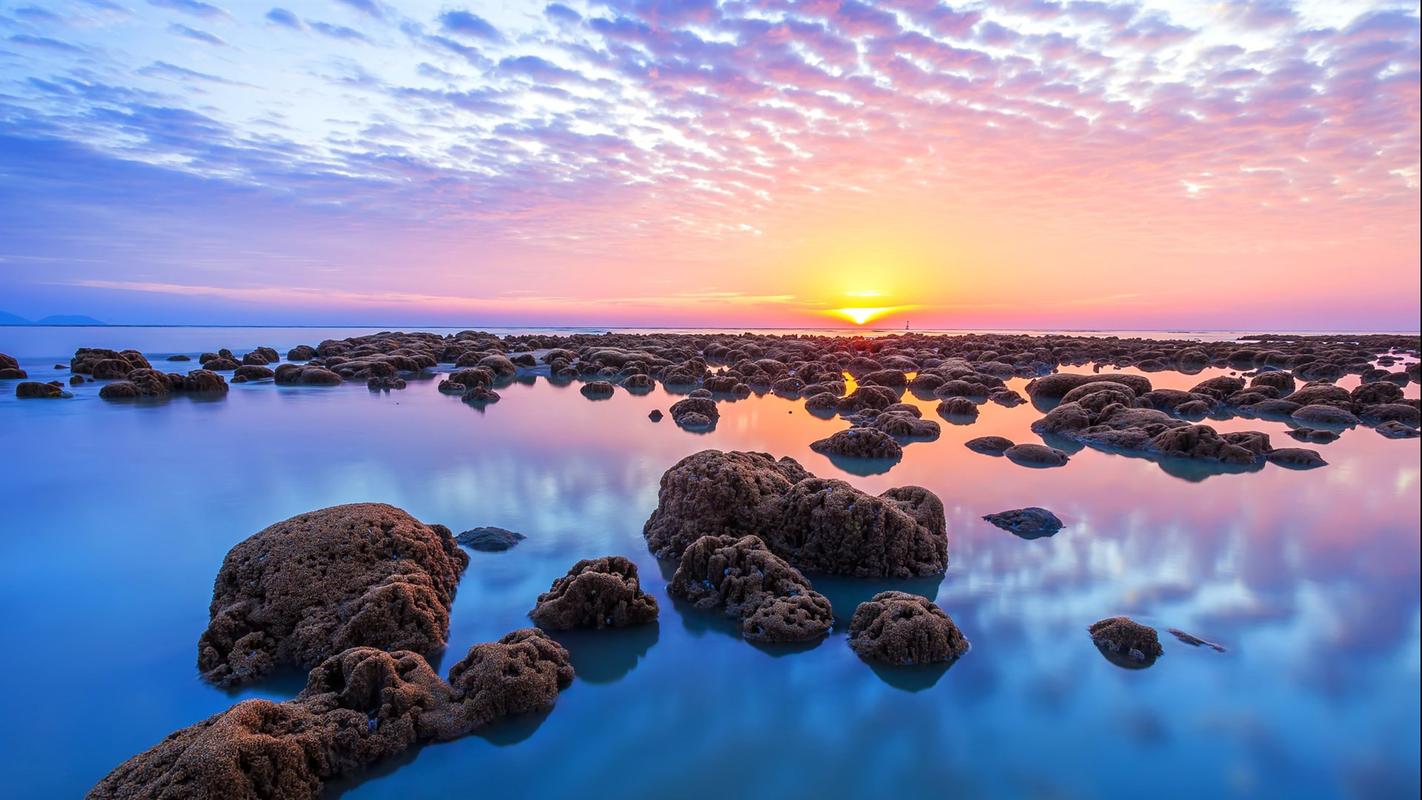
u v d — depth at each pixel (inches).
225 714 66.6
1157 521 147.0
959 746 73.9
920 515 123.8
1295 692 83.7
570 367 471.5
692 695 82.6
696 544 108.4
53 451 210.1
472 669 78.7
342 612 90.0
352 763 68.6
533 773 69.6
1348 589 113.3
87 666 87.9
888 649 89.0
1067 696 82.7
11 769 69.6
